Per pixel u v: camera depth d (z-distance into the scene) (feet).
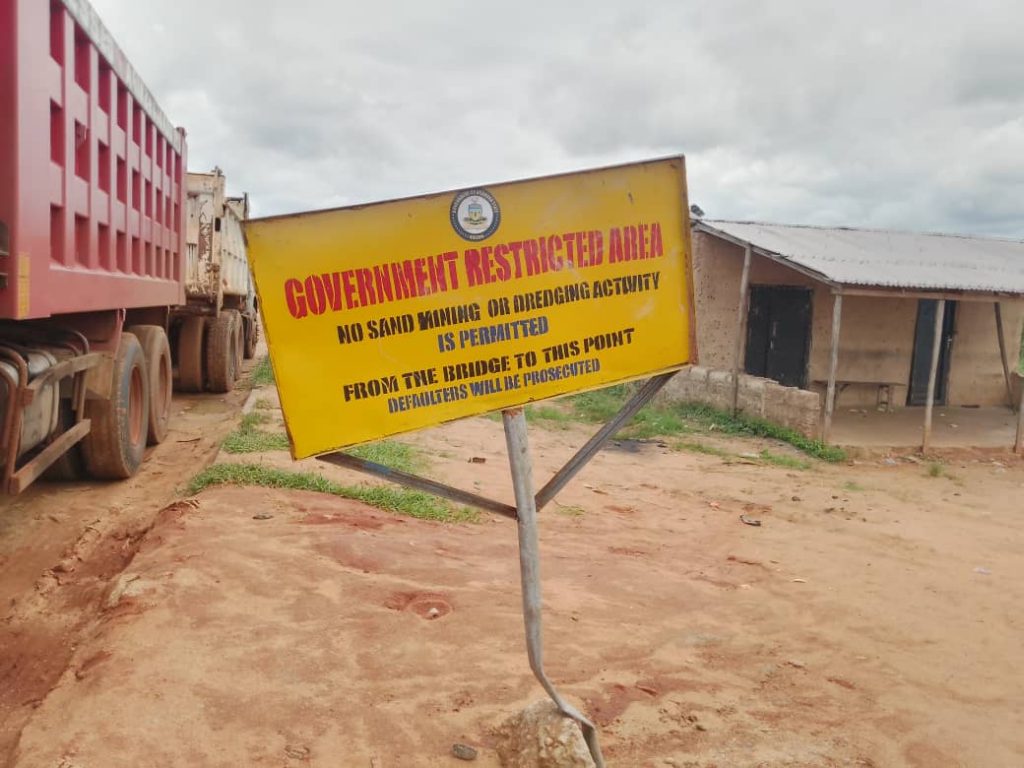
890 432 44.65
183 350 42.98
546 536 23.06
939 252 51.78
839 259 44.19
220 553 17.22
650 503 28.50
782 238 48.47
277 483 23.26
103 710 11.29
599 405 49.85
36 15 14.62
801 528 26.22
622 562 20.97
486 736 11.48
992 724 13.35
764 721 12.84
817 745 12.17
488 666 13.64
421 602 16.17
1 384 15.69
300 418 9.42
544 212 9.75
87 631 14.67
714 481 32.96
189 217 40.83
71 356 20.42
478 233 9.63
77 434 20.63
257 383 46.83
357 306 9.46
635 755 11.48
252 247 9.18
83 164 18.37
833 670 15.15
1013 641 17.24
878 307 51.19
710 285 50.29
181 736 10.87
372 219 9.42
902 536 25.93
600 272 9.90
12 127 13.70
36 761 10.19
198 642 13.47
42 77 15.01
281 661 13.12
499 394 9.85
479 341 9.75
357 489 23.81
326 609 15.24
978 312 53.83
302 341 9.38
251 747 10.80
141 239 24.57
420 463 29.01
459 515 23.56
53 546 19.66
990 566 22.99
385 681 12.84
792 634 16.88
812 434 41.68
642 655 14.96
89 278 18.61
